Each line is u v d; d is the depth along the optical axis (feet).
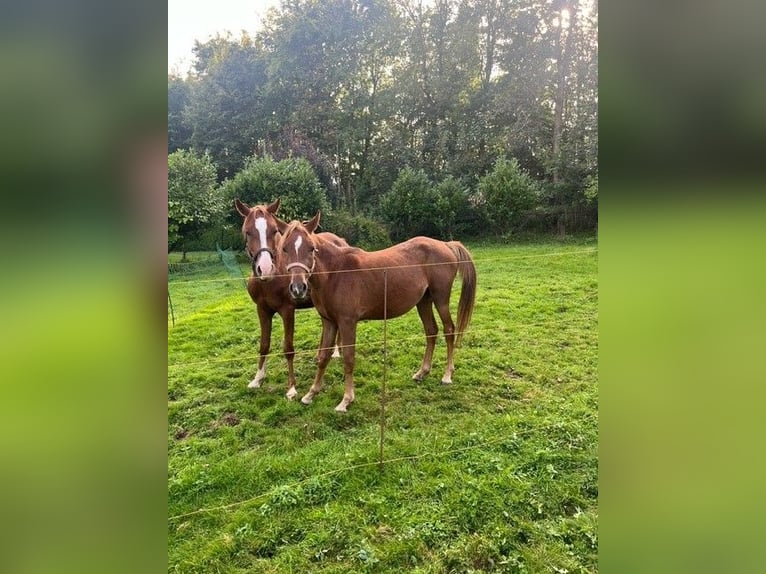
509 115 57.67
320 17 58.44
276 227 14.06
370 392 14.06
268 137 56.59
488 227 49.85
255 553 7.90
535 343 17.97
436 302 14.79
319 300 12.89
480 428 11.75
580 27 56.24
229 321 21.53
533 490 9.23
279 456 10.62
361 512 8.71
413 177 49.11
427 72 60.64
